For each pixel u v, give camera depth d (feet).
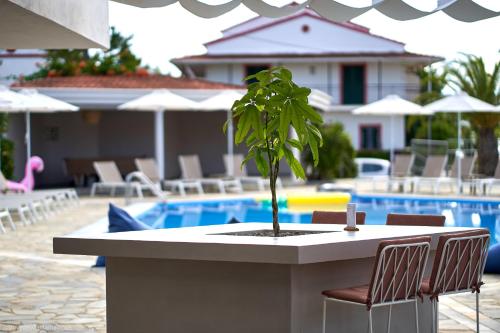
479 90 70.64
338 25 103.71
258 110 16.53
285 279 15.55
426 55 100.22
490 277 26.68
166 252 15.83
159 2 24.52
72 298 23.20
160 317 16.78
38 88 61.72
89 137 74.74
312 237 16.30
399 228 18.52
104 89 62.03
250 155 17.15
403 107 61.05
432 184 64.49
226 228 19.03
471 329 19.26
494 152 70.59
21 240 36.27
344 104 102.68
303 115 16.29
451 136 95.61
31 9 19.71
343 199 50.90
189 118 81.41
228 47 104.32
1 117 59.00
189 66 102.99
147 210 49.06
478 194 57.88
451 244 16.05
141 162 59.62
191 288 16.47
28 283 25.62
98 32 26.99
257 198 54.19
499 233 39.52
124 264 17.10
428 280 17.47
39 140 72.43
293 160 17.12
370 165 80.74
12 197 43.11
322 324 16.29
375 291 15.01
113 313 17.25
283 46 104.12
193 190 65.82
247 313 15.96
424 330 18.53
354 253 15.79
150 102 56.54
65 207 51.62
